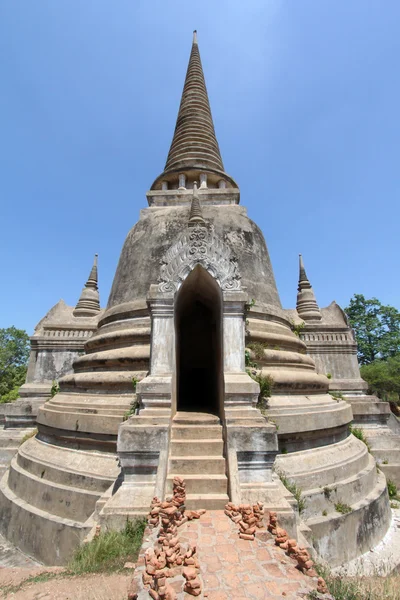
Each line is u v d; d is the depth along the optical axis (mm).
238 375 8711
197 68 24906
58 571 6254
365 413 16312
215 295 10703
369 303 60406
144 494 7297
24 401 18625
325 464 10492
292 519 6699
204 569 4984
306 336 20266
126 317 13625
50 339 20188
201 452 8305
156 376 8703
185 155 20750
